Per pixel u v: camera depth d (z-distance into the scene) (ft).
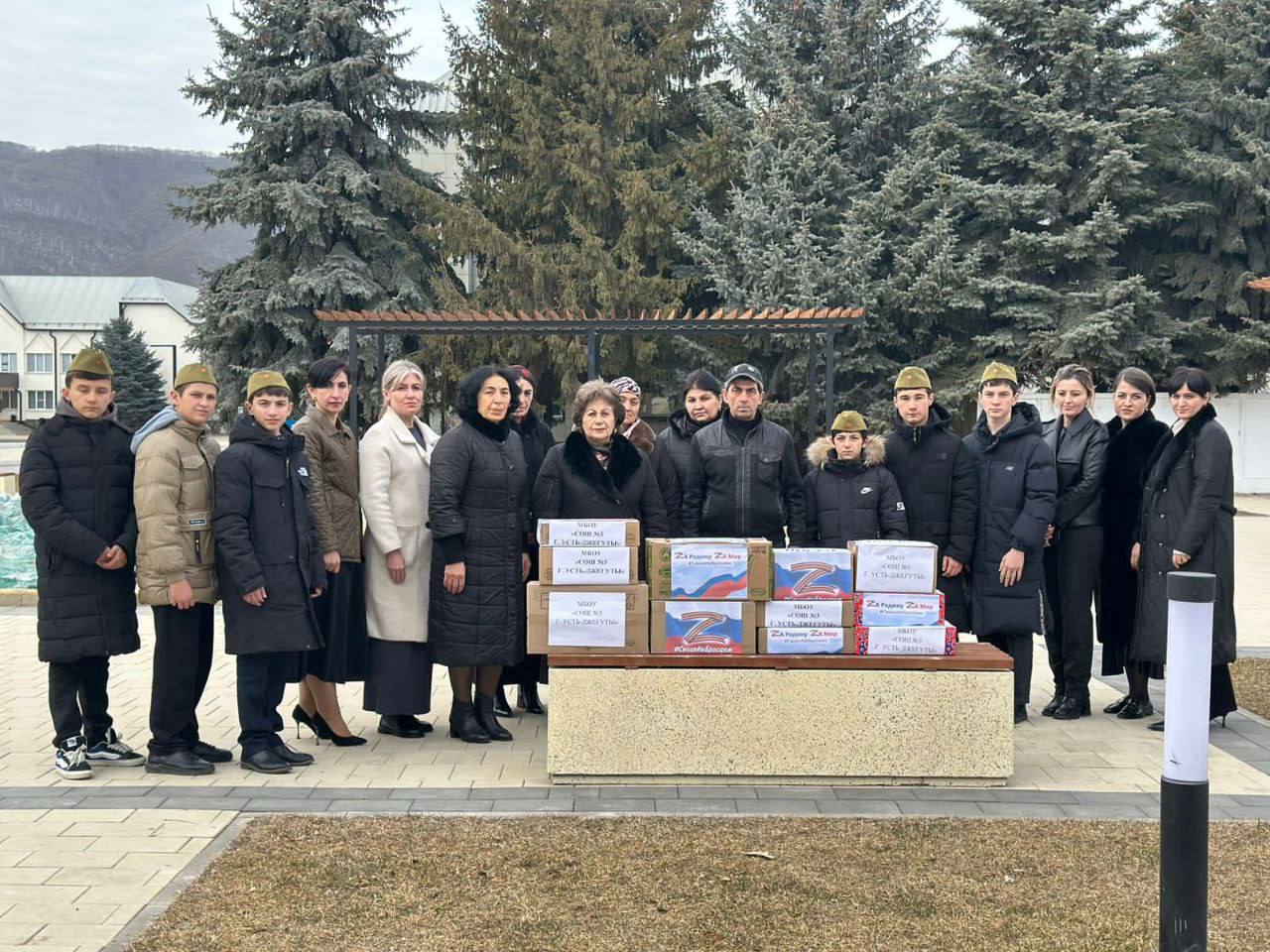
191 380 18.07
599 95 89.86
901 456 21.50
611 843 14.74
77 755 18.08
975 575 21.52
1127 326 80.18
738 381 20.58
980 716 17.51
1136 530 21.86
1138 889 13.24
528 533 20.72
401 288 87.40
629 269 86.99
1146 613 21.07
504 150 91.40
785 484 20.95
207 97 88.89
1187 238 87.30
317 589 18.63
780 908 12.64
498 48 93.50
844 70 88.69
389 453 20.03
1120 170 79.51
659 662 17.46
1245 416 84.07
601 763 17.53
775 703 17.51
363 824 15.51
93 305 295.48
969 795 17.07
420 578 20.25
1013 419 21.57
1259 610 36.17
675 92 94.22
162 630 18.25
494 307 87.56
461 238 86.89
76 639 17.84
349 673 19.98
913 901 12.84
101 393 18.13
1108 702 23.75
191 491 18.08
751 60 91.66
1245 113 85.97
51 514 17.40
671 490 21.50
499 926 12.19
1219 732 21.13
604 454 20.44
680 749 17.53
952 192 81.61
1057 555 22.38
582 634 17.49
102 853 14.48
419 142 95.61
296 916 12.44
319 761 19.11
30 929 12.16
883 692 17.52
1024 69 85.66
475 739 20.42
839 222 86.22
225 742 20.40
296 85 87.15
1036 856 14.32
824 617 17.48
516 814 15.94
